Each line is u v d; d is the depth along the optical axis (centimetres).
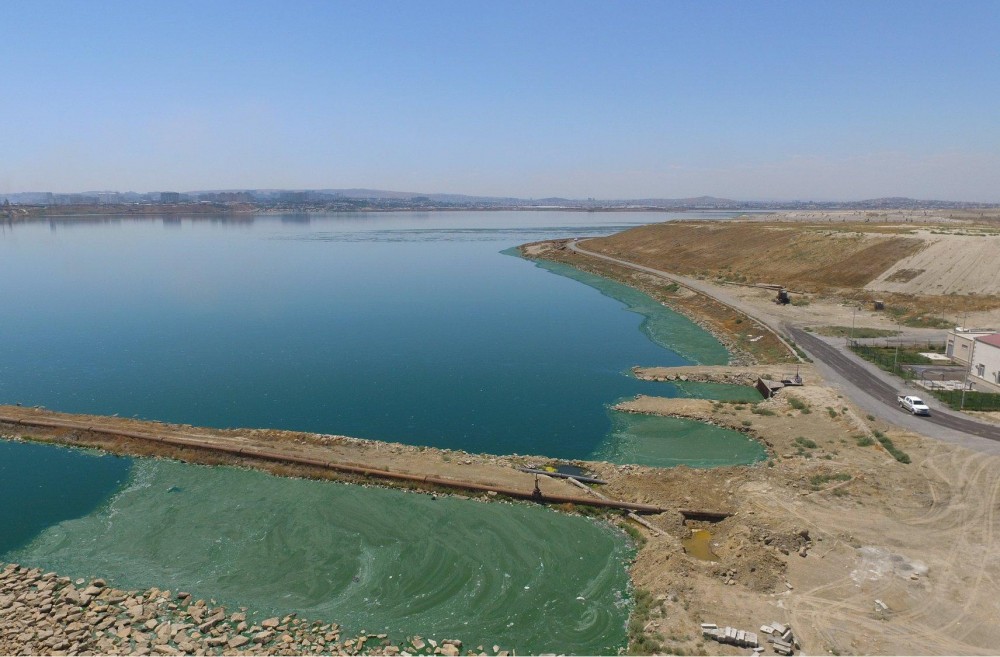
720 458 3950
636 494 3428
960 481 3344
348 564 2877
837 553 2738
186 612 2533
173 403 4972
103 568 2855
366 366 6000
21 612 2497
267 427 4503
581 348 6725
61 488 3591
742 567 2638
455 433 4397
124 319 7900
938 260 8412
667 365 6075
